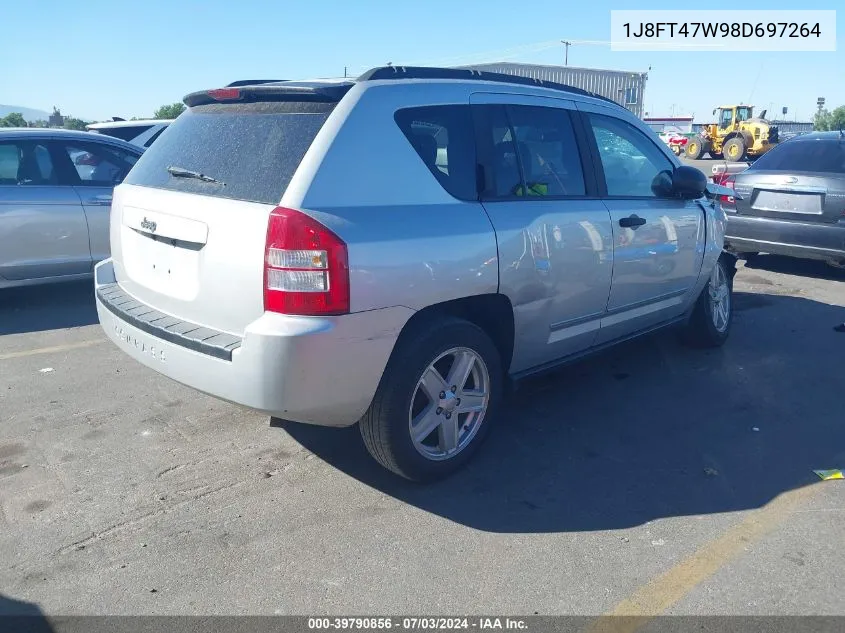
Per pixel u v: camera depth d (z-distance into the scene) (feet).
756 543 10.51
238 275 10.17
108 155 23.61
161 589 9.37
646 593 9.39
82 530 10.60
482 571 9.82
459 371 12.00
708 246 17.44
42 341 19.33
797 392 16.39
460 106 12.23
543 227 12.77
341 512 11.20
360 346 10.20
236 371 10.02
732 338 20.33
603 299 14.49
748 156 107.86
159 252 11.76
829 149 26.50
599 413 15.12
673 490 12.03
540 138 13.55
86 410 14.74
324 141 10.39
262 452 13.07
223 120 12.03
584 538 10.61
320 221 9.84
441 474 12.08
